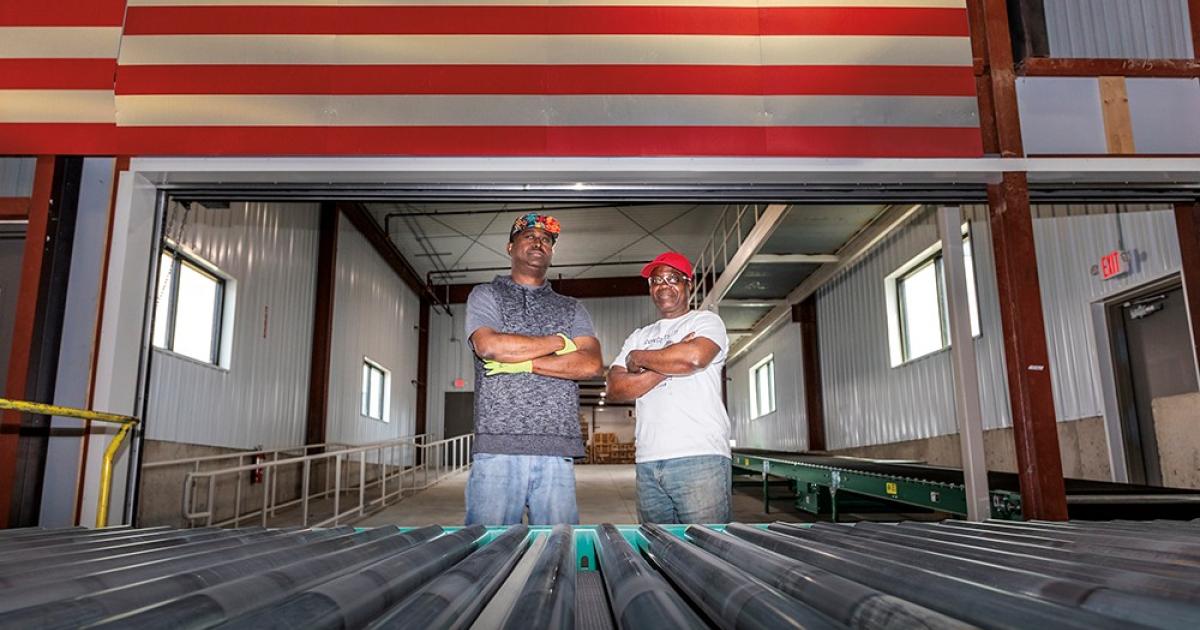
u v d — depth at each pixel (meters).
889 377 10.69
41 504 3.04
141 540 1.79
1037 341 3.25
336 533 1.96
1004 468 7.87
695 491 2.88
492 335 2.72
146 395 3.36
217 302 8.41
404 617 0.85
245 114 3.39
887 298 10.71
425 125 3.40
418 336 18.48
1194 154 3.61
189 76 3.40
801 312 14.08
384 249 14.80
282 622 0.77
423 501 9.75
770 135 3.41
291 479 10.29
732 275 10.77
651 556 1.80
